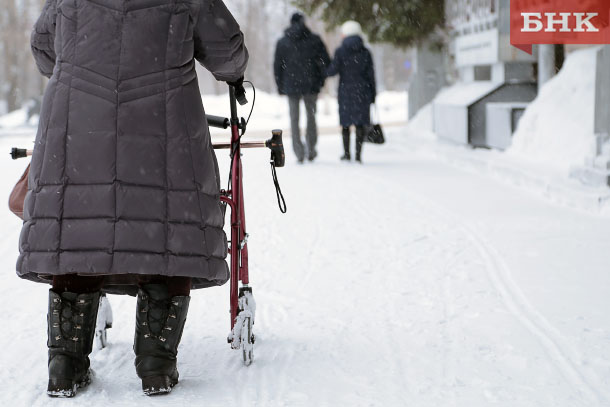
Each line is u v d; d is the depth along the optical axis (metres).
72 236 5.28
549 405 5.39
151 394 5.59
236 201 6.25
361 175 17.61
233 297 6.30
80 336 5.59
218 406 5.43
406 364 6.26
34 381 5.92
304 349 6.68
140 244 5.29
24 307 8.06
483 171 17.44
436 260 9.75
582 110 16.81
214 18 5.57
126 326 7.42
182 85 5.50
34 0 81.50
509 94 20.84
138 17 5.45
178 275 5.37
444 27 26.67
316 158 21.55
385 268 9.48
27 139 34.69
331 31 27.67
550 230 11.19
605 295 8.02
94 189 5.32
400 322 7.38
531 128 17.83
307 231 11.71
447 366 6.19
